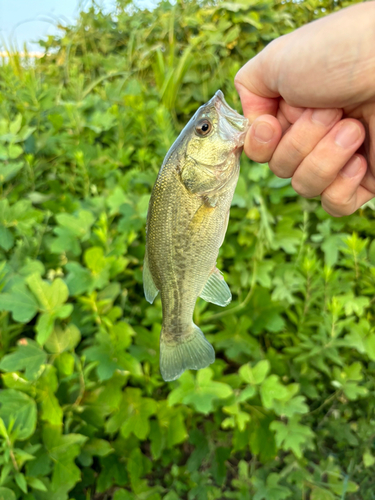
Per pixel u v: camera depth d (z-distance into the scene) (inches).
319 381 13.0
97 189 15.0
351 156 7.7
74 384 10.7
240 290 13.3
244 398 10.3
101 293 11.3
